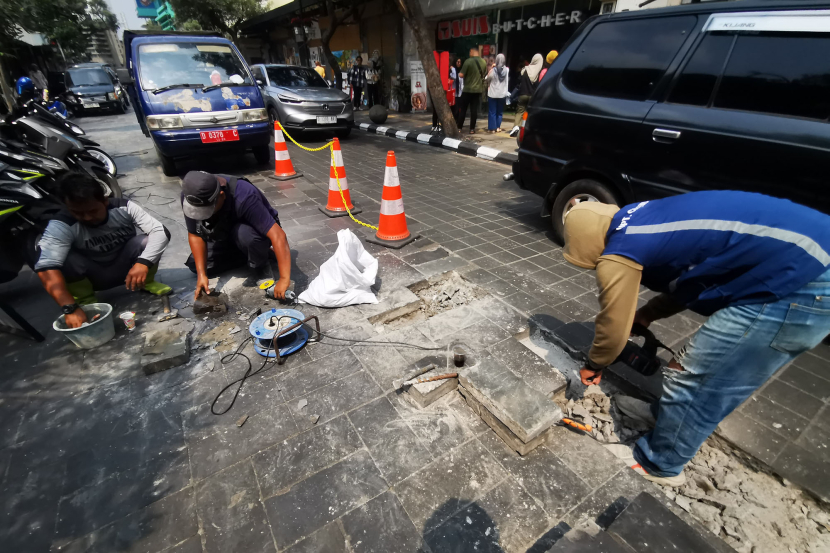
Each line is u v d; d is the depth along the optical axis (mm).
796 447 2000
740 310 1469
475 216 4941
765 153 2670
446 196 5750
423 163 7820
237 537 1603
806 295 1350
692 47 3029
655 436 1854
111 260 2955
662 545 1427
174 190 6051
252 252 3119
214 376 2393
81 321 2559
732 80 2830
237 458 1909
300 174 6723
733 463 2027
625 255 1572
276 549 1563
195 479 1819
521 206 5309
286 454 1925
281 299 3062
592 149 3607
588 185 3717
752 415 2156
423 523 1652
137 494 1760
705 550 1415
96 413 2160
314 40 20312
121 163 7781
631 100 3336
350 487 1782
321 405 2191
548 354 2707
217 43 6727
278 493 1758
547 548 1576
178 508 1705
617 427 2225
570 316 2982
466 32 12375
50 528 1641
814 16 2506
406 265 3680
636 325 2180
